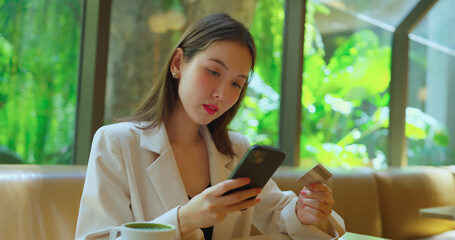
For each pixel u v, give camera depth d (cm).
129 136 124
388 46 409
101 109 213
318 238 122
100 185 114
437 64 449
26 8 205
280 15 317
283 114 319
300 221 124
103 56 213
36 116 207
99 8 210
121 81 228
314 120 332
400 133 411
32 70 206
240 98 137
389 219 312
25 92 204
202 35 118
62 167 173
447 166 412
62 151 213
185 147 134
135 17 233
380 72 398
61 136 212
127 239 81
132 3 232
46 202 155
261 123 305
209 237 129
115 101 226
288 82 318
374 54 390
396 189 320
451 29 444
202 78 116
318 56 334
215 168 134
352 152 368
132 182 118
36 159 207
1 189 146
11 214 146
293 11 317
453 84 464
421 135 434
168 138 130
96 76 211
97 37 210
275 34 314
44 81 209
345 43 359
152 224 87
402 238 319
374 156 393
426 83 438
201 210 94
